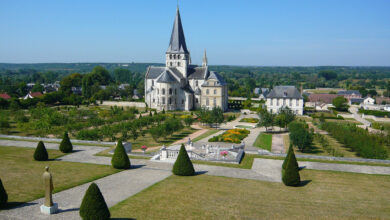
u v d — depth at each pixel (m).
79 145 52.38
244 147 55.53
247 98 173.88
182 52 125.38
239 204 26.42
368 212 25.55
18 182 31.30
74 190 29.27
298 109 116.00
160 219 22.86
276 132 80.38
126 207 24.84
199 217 23.42
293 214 24.59
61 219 22.55
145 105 133.50
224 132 73.50
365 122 105.50
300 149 60.41
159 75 131.50
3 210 23.91
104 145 52.47
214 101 120.69
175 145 59.38
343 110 141.12
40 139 57.06
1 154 44.75
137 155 45.88
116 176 34.66
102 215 21.27
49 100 140.25
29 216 22.95
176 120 76.19
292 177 32.34
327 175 37.19
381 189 32.41
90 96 176.12
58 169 37.16
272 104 117.75
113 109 119.94
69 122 80.44
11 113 104.88
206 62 129.38
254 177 35.78
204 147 55.16
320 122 99.25
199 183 32.38
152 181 32.81
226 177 35.28
